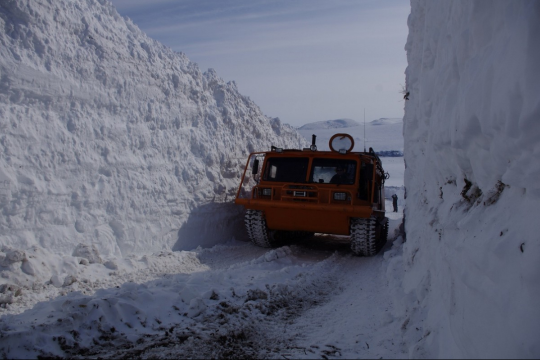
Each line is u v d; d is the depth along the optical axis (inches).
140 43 384.2
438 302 137.5
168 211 343.3
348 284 262.4
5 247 234.4
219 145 416.2
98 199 294.0
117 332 159.3
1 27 271.1
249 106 512.1
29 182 256.8
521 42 97.4
